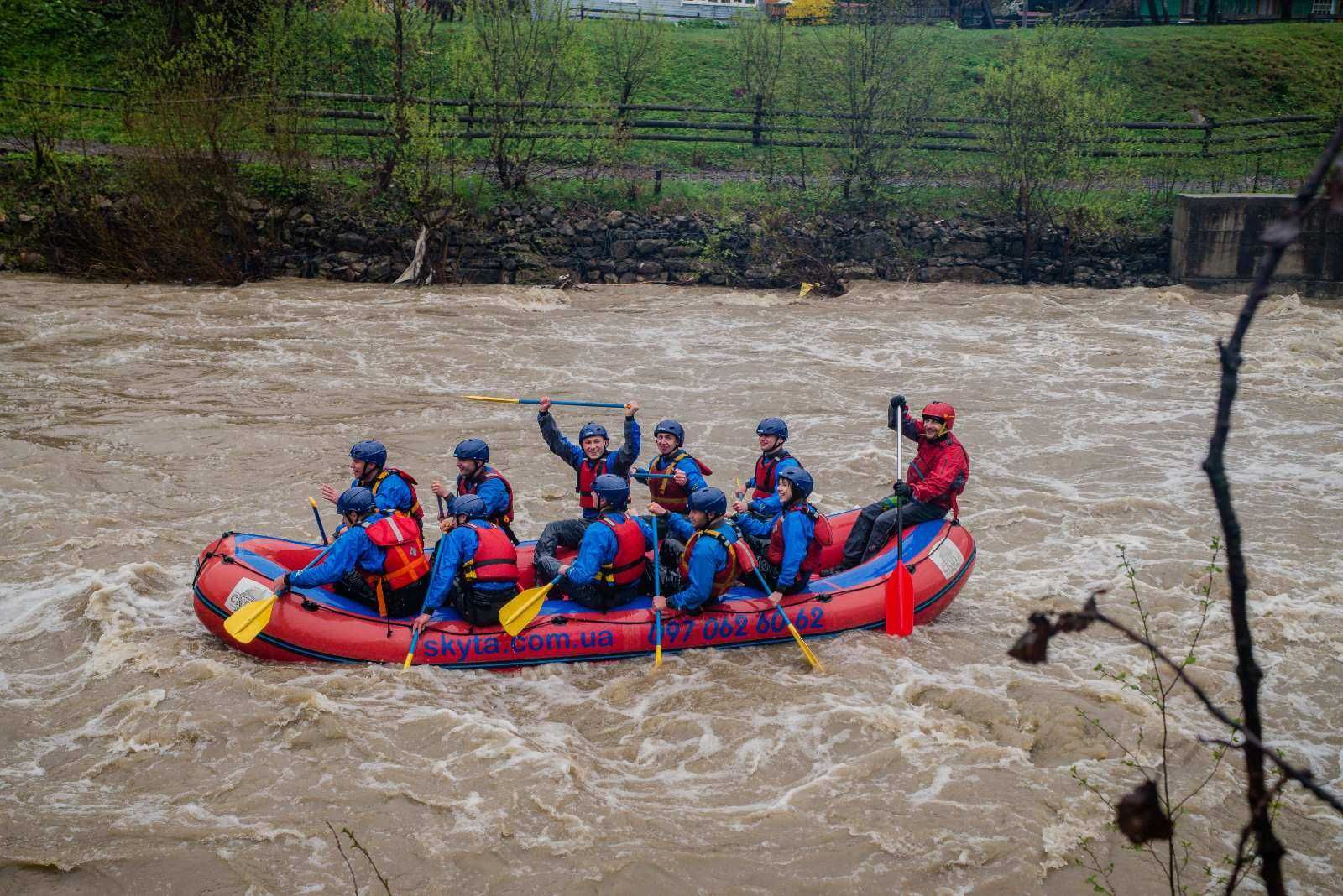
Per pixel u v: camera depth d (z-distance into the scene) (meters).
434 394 13.13
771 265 19.91
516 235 19.56
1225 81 25.84
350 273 19.12
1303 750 6.36
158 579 8.17
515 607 6.76
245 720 6.33
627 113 21.72
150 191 18.42
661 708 6.62
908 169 21.69
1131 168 21.06
